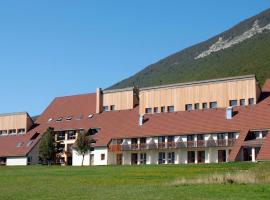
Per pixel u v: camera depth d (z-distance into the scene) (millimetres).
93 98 121875
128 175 57938
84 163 106812
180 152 96375
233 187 36406
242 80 97000
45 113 126938
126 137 102000
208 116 96938
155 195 34094
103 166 83562
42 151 109625
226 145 90062
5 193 40219
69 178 55656
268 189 34875
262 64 177000
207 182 40438
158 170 65250
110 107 115375
